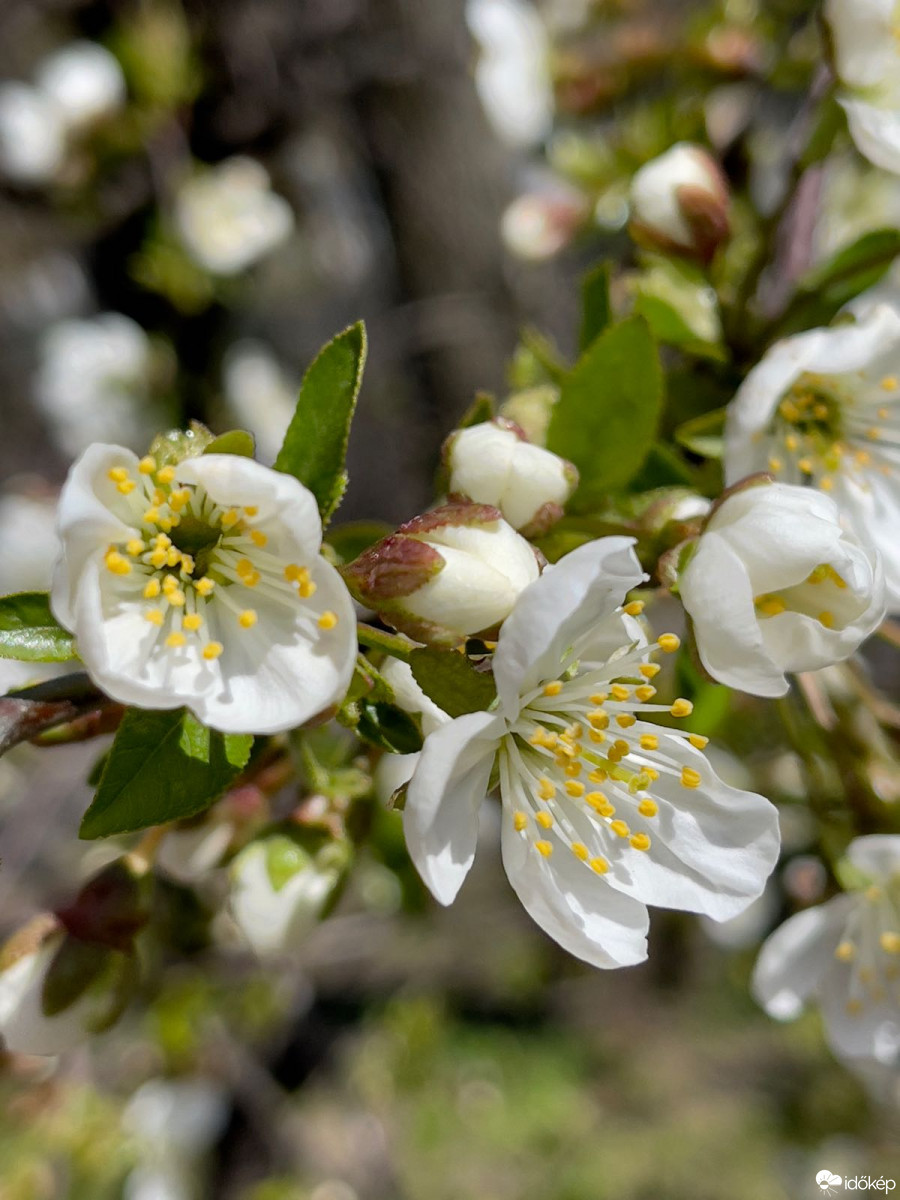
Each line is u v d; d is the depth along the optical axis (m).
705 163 0.19
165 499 0.15
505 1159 0.60
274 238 0.40
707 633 0.15
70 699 0.15
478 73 0.30
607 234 0.27
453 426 0.33
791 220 0.20
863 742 0.17
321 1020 0.49
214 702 0.14
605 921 0.15
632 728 0.15
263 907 0.16
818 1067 0.56
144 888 0.16
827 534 0.15
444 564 0.14
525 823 0.15
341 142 0.38
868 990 0.18
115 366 0.42
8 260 0.46
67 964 0.16
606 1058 0.69
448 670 0.14
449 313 0.32
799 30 0.24
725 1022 0.64
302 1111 0.48
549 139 0.30
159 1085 0.34
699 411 0.19
